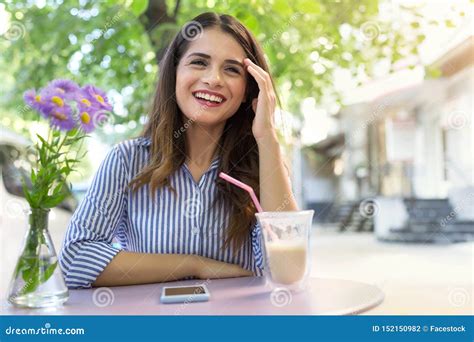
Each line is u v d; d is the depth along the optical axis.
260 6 2.53
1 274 2.37
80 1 3.00
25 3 3.09
